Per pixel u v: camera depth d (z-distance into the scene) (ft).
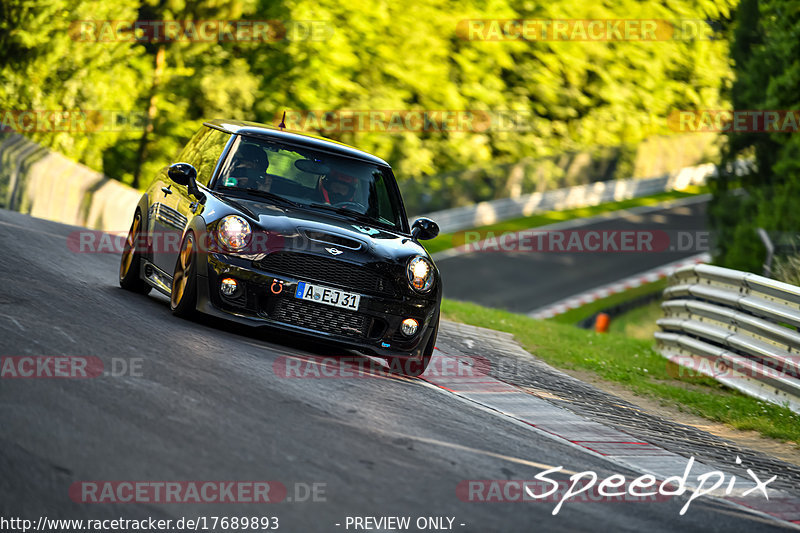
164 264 87.81
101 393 52.16
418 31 416.26
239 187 84.79
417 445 56.08
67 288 83.87
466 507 45.98
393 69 411.13
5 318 64.90
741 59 257.96
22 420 45.47
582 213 460.96
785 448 87.15
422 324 80.59
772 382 104.47
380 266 78.69
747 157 254.68
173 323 78.07
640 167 520.42
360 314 78.02
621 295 324.60
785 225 205.67
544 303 303.48
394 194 91.71
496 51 450.30
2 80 301.63
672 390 109.09
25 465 40.47
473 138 453.58
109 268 112.68
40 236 120.47
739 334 112.57
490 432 65.31
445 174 420.36
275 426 53.16
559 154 474.08
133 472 42.09
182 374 60.18
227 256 76.18
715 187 254.88
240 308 76.33
